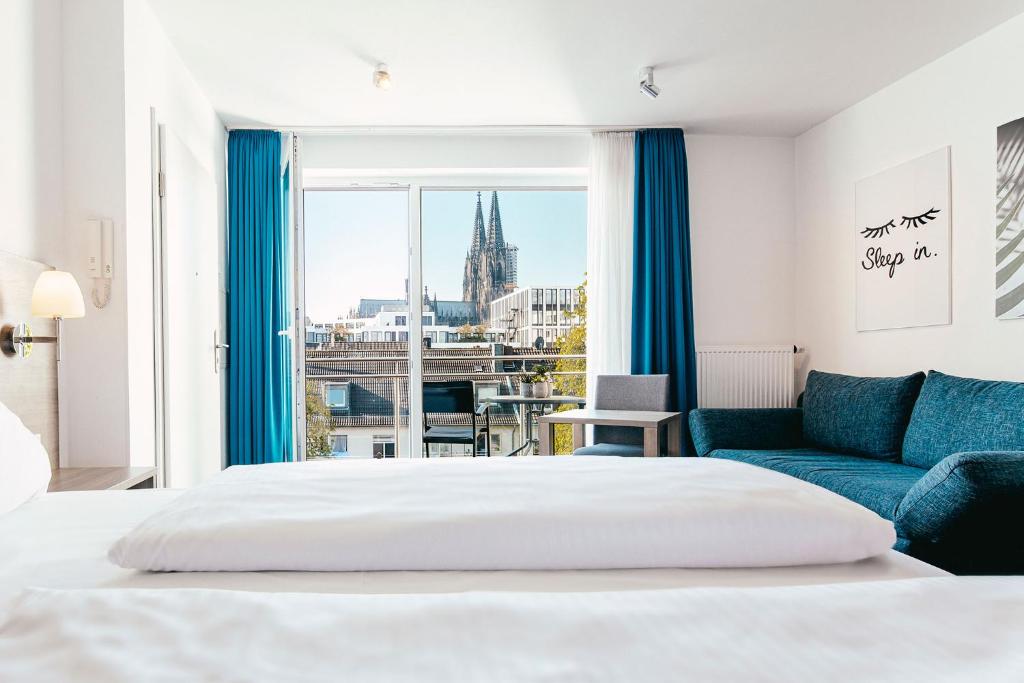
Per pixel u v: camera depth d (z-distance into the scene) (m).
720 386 4.62
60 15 2.53
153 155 2.87
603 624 0.73
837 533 1.07
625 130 4.58
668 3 2.90
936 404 2.94
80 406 2.53
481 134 4.66
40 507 1.44
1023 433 2.47
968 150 3.25
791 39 3.24
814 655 0.67
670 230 4.55
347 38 3.19
